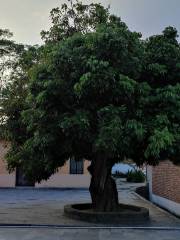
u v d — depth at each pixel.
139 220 13.55
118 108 11.22
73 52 11.50
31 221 13.29
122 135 10.89
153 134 11.09
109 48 11.29
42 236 10.73
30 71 12.58
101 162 14.03
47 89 11.61
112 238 10.56
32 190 27.89
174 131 11.52
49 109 11.98
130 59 11.73
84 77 10.72
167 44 12.64
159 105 11.95
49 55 11.79
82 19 14.70
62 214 15.11
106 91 11.23
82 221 13.41
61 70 11.68
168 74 12.60
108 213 13.34
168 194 17.36
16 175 29.89
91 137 11.33
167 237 10.78
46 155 12.71
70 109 11.99
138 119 11.62
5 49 26.45
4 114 16.02
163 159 12.72
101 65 10.80
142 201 21.00
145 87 11.82
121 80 11.06
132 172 39.47
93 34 11.39
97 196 14.38
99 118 11.18
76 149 12.98
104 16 14.39
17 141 15.28
